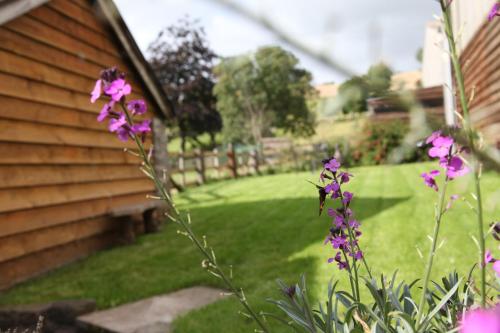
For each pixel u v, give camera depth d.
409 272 4.38
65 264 6.92
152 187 9.91
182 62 34.19
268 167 20.95
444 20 0.90
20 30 6.43
